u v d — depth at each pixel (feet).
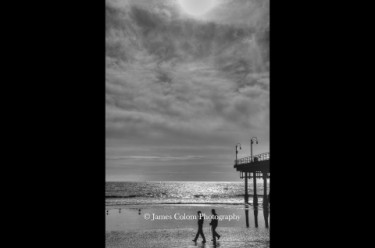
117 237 57.31
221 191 392.88
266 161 102.32
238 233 61.57
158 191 382.22
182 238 56.08
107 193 331.36
